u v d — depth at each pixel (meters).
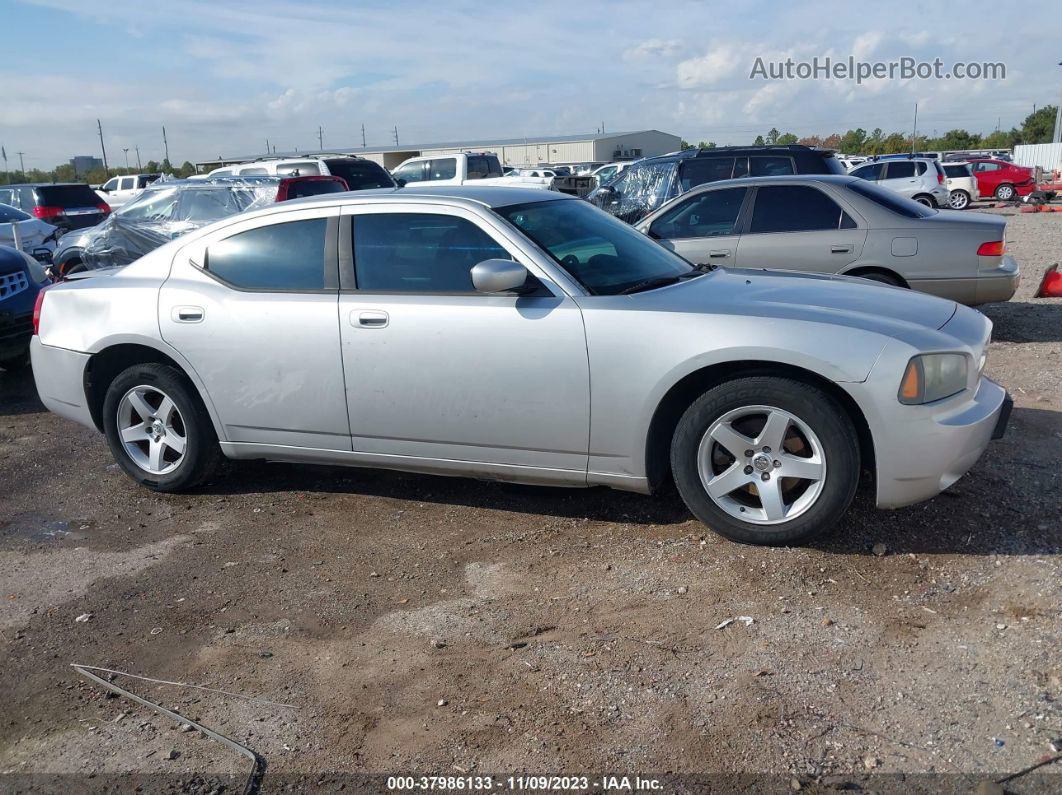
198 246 4.92
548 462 4.21
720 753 2.72
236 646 3.49
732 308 3.93
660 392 3.91
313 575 4.06
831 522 3.82
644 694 3.02
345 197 4.65
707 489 3.97
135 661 3.43
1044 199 28.08
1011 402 4.06
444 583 3.92
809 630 3.34
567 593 3.74
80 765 2.84
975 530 4.04
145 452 5.19
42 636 3.64
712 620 3.46
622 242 4.74
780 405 3.77
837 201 7.83
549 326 4.04
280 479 5.31
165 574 4.15
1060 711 2.80
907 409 3.62
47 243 15.17
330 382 4.49
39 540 4.61
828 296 4.25
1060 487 4.47
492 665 3.26
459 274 4.31
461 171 22.30
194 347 4.75
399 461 4.53
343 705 3.08
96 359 5.13
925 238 7.58
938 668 3.08
